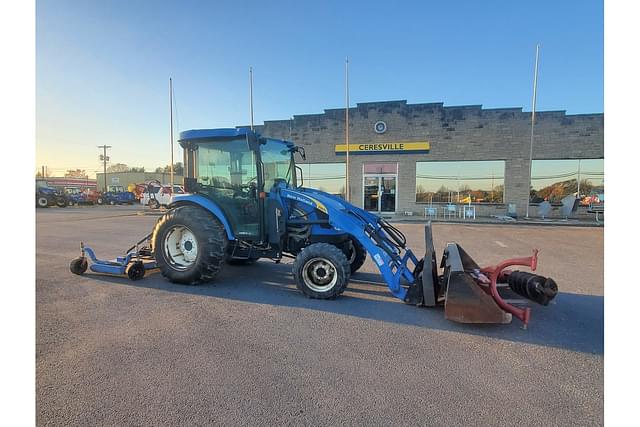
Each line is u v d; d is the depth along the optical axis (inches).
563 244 363.9
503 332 140.1
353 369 111.2
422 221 600.1
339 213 188.4
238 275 226.8
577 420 87.1
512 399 95.9
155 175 1844.2
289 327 143.6
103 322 146.9
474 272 163.6
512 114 643.5
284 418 87.4
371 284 208.4
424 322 149.9
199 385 101.3
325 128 722.2
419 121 679.1
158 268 226.2
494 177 657.0
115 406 91.6
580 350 125.3
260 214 199.9
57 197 988.6
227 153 205.0
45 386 100.0
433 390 100.0
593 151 620.7
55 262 258.4
